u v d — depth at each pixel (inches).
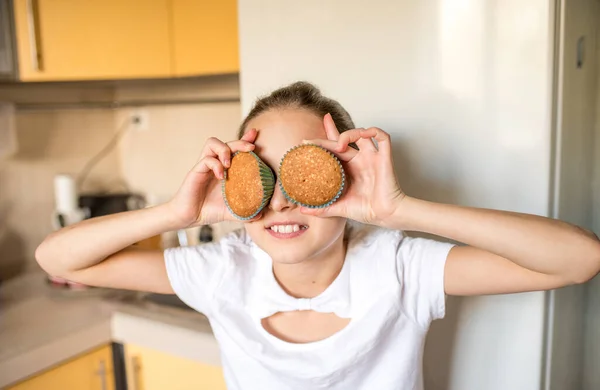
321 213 20.9
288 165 20.2
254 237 22.5
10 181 54.8
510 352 26.5
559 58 24.6
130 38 44.4
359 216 21.2
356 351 22.8
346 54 29.5
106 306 44.2
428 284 23.0
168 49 43.9
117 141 64.1
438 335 28.4
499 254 19.9
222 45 41.6
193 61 43.1
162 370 41.1
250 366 24.4
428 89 27.2
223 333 25.2
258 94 33.2
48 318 43.2
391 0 27.7
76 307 45.7
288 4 31.2
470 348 27.5
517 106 25.0
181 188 23.1
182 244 54.8
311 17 30.5
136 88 61.2
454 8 26.0
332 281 24.6
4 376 35.9
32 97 55.7
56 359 39.3
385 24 28.1
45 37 44.2
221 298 25.4
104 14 44.3
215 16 41.5
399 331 23.6
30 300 47.8
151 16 43.8
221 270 25.8
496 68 25.3
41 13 43.8
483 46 25.5
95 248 24.3
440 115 27.0
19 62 44.3
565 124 26.0
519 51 24.7
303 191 20.1
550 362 26.7
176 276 25.9
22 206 56.1
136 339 42.1
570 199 28.0
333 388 23.6
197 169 22.3
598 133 33.4
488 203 26.3
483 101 25.8
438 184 27.5
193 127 57.4
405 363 23.6
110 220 24.5
